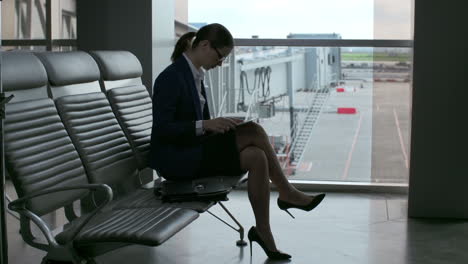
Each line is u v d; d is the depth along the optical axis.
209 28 3.37
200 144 3.34
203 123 3.26
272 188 5.18
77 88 3.12
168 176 3.33
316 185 5.21
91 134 3.03
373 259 3.50
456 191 4.39
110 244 2.40
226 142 3.33
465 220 4.36
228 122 3.27
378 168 5.28
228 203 4.74
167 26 4.86
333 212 4.52
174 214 2.63
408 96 5.18
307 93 5.28
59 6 4.45
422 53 4.32
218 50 3.38
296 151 5.37
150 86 4.58
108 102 3.28
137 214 2.66
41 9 4.34
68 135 2.90
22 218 2.44
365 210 4.59
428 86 4.34
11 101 2.59
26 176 2.50
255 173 3.34
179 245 3.72
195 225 4.14
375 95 5.22
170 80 3.31
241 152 3.35
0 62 2.33
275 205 4.69
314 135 5.33
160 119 3.28
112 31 4.57
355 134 5.30
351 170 5.32
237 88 5.30
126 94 3.50
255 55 5.26
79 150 2.94
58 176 2.70
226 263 3.41
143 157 3.44
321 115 5.29
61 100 2.92
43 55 2.89
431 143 4.38
